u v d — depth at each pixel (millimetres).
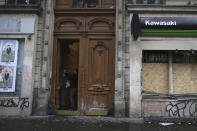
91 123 6938
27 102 7984
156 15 8109
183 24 7895
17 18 8352
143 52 8289
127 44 8164
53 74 8477
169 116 7867
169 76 8125
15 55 8297
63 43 8891
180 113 7887
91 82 8344
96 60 8445
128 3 8375
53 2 8641
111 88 8258
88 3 8836
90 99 8281
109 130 6180
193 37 7953
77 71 8727
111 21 8531
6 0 8586
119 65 7988
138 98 7836
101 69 8383
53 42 8594
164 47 7980
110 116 8008
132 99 7836
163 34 7965
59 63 8742
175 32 7934
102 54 8453
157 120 7371
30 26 8305
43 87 8078
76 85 8688
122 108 7816
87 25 8586
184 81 8172
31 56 8172
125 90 7988
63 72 8852
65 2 8844
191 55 8258
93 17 8625
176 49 7945
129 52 8070
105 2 8719
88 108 8250
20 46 8422
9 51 8328
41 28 8422
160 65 8266
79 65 8414
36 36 8328
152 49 8023
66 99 8766
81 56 8453
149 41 8039
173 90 8109
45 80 8102
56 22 8664
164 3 8336
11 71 8234
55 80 8484
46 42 8266
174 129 6332
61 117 7770
